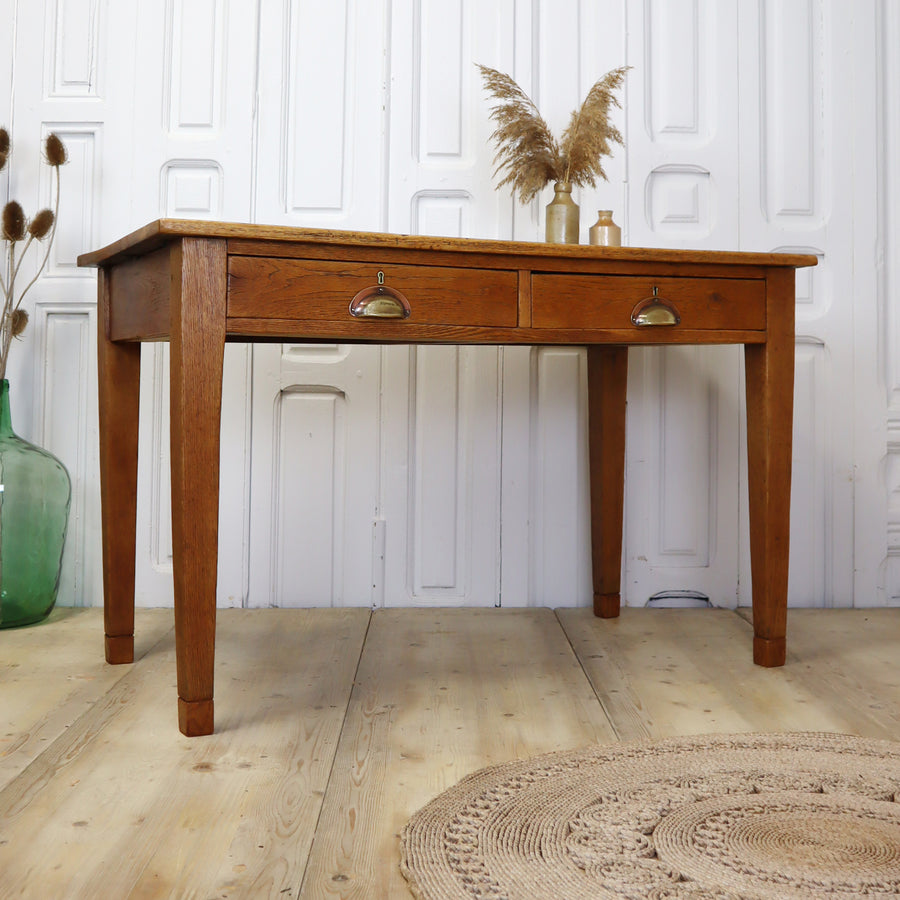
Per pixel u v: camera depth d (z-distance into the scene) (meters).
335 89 2.71
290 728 1.73
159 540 2.71
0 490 2.44
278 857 1.22
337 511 2.75
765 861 1.20
